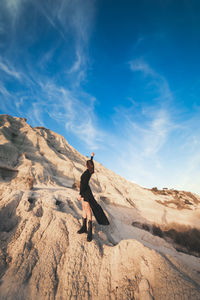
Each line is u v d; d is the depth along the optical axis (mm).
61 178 18859
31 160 18172
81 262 3111
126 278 2703
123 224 12742
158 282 2389
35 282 2764
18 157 17609
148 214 17375
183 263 2889
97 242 3699
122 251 3223
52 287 2699
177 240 13273
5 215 4336
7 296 2500
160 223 15617
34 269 2982
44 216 4332
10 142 19141
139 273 2705
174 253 9039
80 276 2869
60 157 23422
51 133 33406
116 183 25859
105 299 2533
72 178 19938
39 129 32000
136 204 20578
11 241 3584
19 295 2545
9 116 27031
